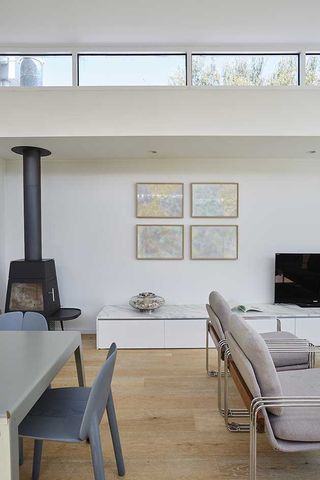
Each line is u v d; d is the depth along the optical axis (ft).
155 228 13.64
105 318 11.87
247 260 13.73
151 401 8.22
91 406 4.18
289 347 7.99
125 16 9.96
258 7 9.55
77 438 4.35
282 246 13.69
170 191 13.61
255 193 13.64
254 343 4.96
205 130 10.54
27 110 10.47
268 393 4.98
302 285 13.02
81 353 6.60
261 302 13.70
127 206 13.65
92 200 13.62
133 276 13.76
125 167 13.58
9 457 3.50
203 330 11.94
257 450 6.39
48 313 11.89
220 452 6.34
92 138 10.62
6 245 13.66
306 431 4.76
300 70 12.00
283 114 10.59
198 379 9.46
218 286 13.75
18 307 11.83
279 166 13.57
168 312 12.50
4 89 10.43
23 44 11.56
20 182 13.64
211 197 13.62
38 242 12.14
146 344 11.93
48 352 5.41
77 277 13.73
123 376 9.66
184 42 11.56
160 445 6.53
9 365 4.86
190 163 13.60
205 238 13.67
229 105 10.55
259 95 10.55
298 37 11.27
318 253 13.23
